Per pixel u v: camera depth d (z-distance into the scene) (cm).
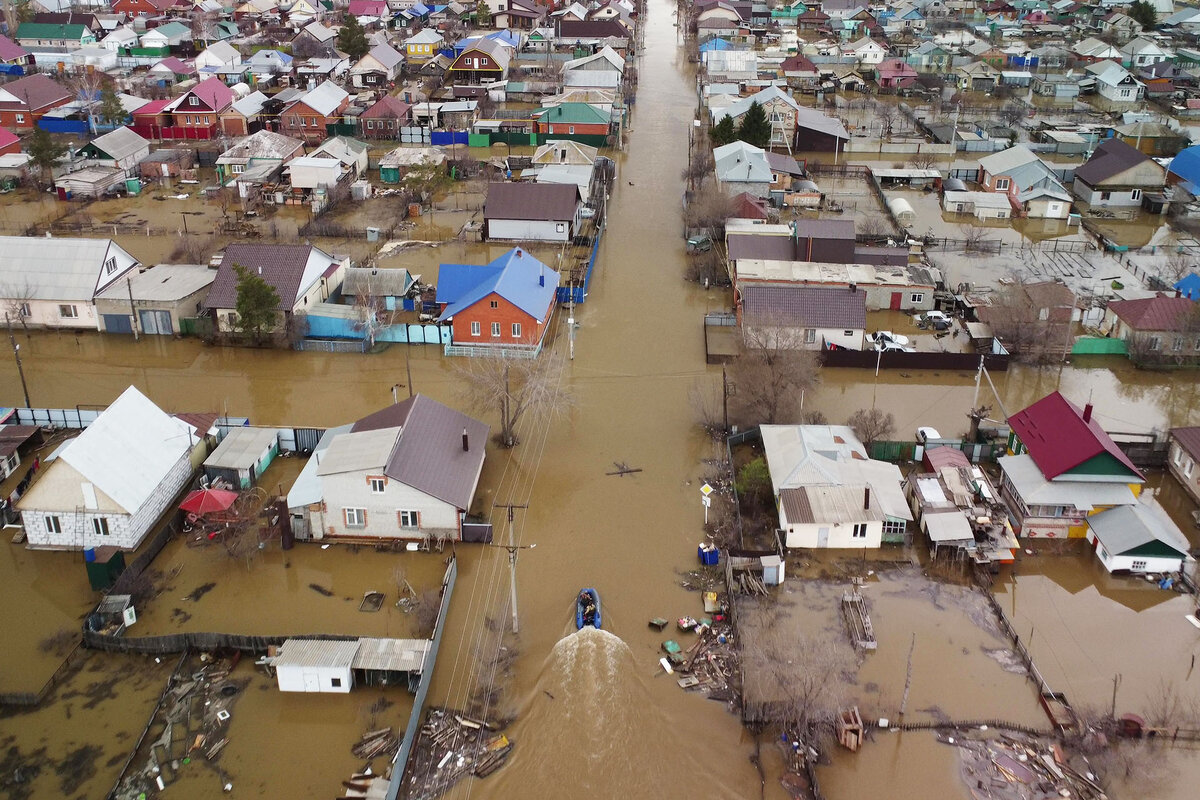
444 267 6862
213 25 15888
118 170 9562
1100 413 5759
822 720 3519
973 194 9269
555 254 8075
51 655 3888
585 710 3619
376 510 4481
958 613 4156
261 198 9169
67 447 4359
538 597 4206
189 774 3359
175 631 4006
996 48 15350
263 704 3666
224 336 6494
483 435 5050
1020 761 3425
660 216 9006
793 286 6762
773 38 17188
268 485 4925
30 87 11438
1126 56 14625
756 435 5378
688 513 4781
